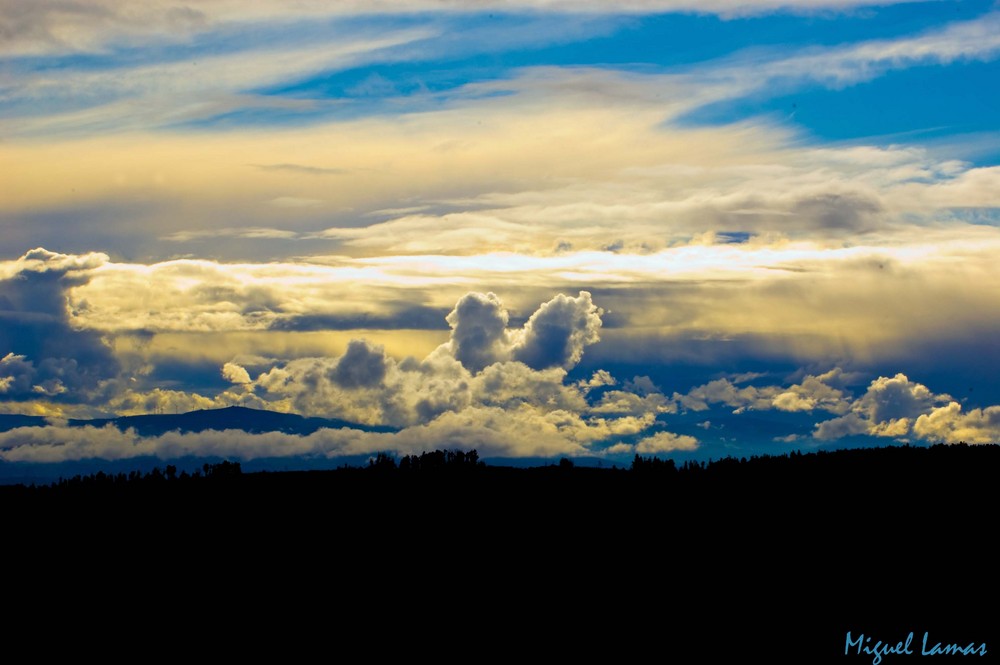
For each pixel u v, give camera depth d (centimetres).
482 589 12900
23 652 10881
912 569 12619
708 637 11319
